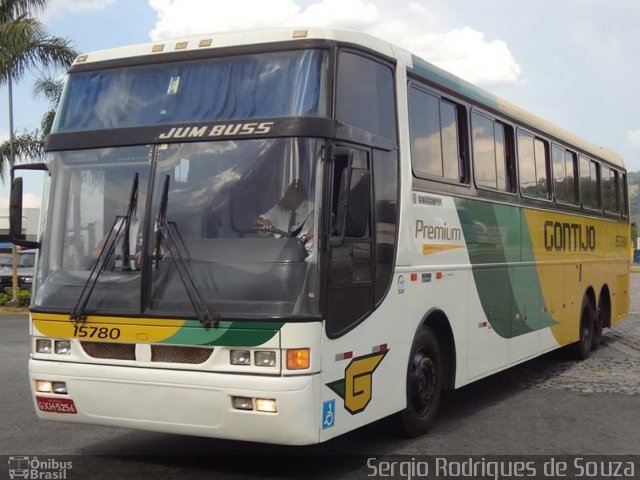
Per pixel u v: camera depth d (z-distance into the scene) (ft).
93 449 22.85
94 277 19.56
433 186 24.35
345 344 19.02
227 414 17.90
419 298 23.18
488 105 29.19
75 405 19.66
